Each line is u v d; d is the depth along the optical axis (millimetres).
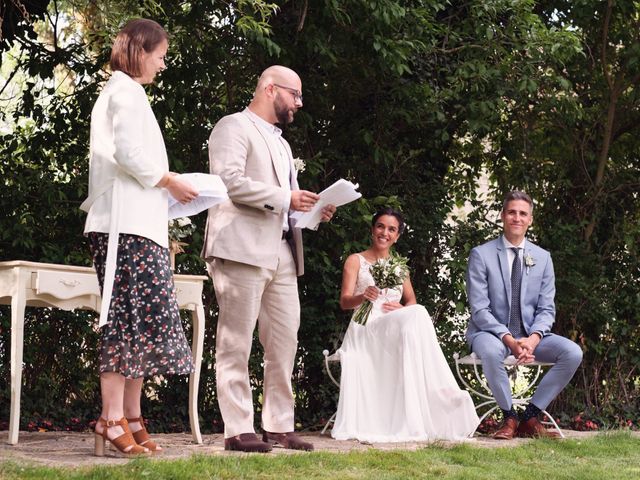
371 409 5414
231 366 4199
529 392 7418
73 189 6352
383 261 5652
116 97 3721
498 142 7863
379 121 7023
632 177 7902
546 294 5898
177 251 4988
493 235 7371
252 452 4121
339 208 6648
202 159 6699
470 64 6531
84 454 3963
